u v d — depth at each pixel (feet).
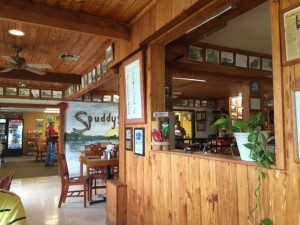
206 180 6.57
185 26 8.05
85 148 23.41
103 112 27.89
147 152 9.57
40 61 15.84
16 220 3.65
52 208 14.34
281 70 4.86
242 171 5.51
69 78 19.63
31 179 22.90
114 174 16.97
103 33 9.89
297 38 4.61
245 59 12.76
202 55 11.59
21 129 44.75
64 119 26.40
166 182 8.32
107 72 13.85
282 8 4.90
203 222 6.64
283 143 4.73
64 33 11.36
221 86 21.54
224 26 9.66
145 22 9.20
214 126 5.81
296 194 4.47
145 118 9.71
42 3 8.79
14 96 23.89
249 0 6.69
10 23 10.27
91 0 8.64
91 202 15.23
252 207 5.25
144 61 9.84
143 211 9.71
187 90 24.18
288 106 4.69
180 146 13.88
